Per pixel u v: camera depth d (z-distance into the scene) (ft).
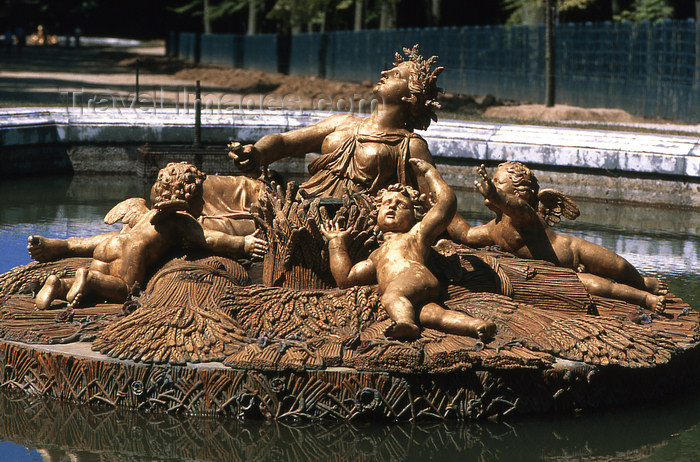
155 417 23.65
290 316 25.32
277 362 23.45
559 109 95.91
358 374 23.43
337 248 26.81
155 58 202.49
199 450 23.08
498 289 27.45
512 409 24.22
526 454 23.40
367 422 23.54
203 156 64.34
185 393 23.58
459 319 24.71
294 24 162.40
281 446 23.02
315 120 69.51
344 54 152.05
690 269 40.40
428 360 23.53
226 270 27.50
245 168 31.55
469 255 28.48
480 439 23.65
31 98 91.61
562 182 61.62
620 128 74.49
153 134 67.36
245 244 28.66
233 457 22.90
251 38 178.91
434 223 26.84
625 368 25.23
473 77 126.21
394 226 26.84
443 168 64.85
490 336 24.71
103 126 66.59
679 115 93.20
